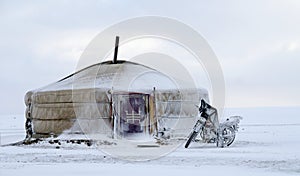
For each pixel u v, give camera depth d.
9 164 9.45
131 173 7.93
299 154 10.84
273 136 17.25
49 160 10.27
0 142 16.08
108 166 9.02
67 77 16.39
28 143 15.07
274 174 7.63
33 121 15.58
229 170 8.16
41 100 15.27
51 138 14.87
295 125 25.92
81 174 7.88
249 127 24.30
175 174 7.73
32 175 7.80
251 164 9.01
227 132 13.86
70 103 14.77
